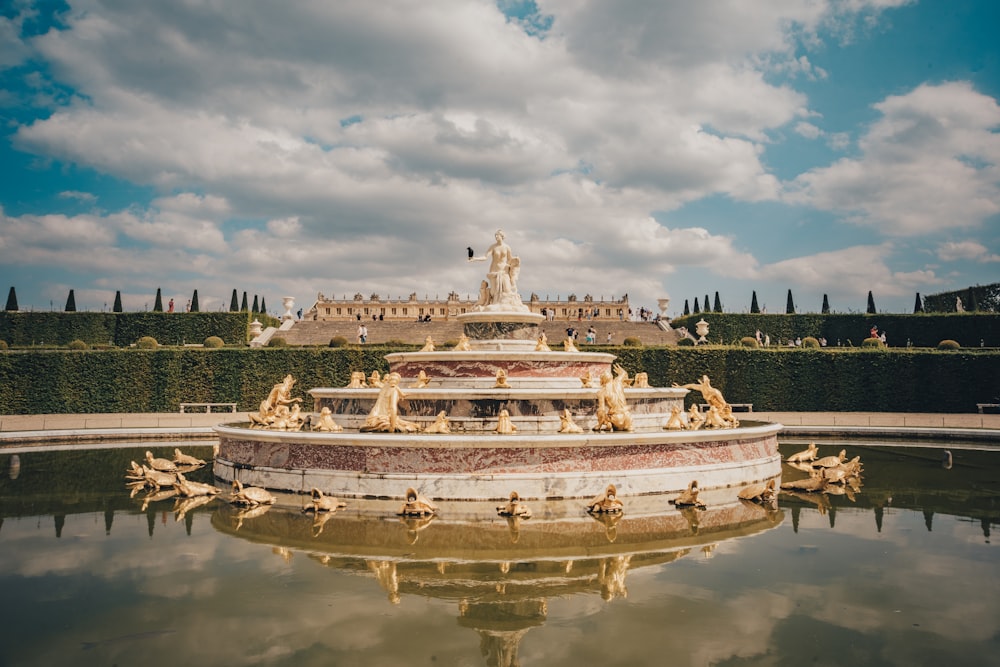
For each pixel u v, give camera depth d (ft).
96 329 188.24
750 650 24.86
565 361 74.38
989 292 215.31
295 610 28.78
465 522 44.11
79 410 131.23
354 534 41.16
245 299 266.98
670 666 23.39
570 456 50.11
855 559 36.65
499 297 86.12
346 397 72.43
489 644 25.30
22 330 184.44
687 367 139.85
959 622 27.71
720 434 55.83
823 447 87.97
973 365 133.39
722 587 31.91
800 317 196.54
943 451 78.48
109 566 34.91
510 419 63.57
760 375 138.31
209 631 26.50
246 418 121.49
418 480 49.19
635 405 73.72
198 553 37.27
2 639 25.62
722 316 198.49
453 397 64.69
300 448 53.16
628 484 51.19
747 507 49.83
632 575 33.71
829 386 137.18
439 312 321.73
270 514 46.75
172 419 119.44
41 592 30.94
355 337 198.49
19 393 129.39
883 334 178.91
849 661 23.89
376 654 24.34
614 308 314.35
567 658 24.04
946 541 40.57
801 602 30.04
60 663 23.50
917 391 135.03
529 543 39.19
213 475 63.62
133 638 25.76
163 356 134.82
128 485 59.00
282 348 138.92
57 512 47.85
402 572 34.01
